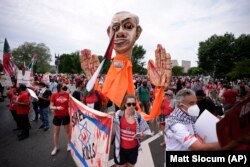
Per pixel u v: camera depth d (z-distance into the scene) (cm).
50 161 528
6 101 1512
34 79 1382
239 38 5466
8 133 771
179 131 221
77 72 7312
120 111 372
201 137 231
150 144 665
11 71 1157
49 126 888
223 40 5381
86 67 750
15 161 523
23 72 1177
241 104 85
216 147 175
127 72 636
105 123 355
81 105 430
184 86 2008
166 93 716
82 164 412
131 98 361
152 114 609
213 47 5453
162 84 614
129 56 661
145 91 1030
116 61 643
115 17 667
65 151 597
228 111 92
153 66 663
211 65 5525
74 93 651
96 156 366
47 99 820
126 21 648
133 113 370
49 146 638
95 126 378
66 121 584
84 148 409
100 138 362
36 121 980
